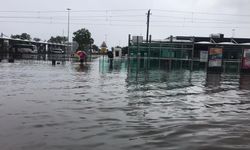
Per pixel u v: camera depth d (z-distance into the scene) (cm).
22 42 8412
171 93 1736
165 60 4150
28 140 806
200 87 2055
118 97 1545
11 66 4131
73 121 1017
